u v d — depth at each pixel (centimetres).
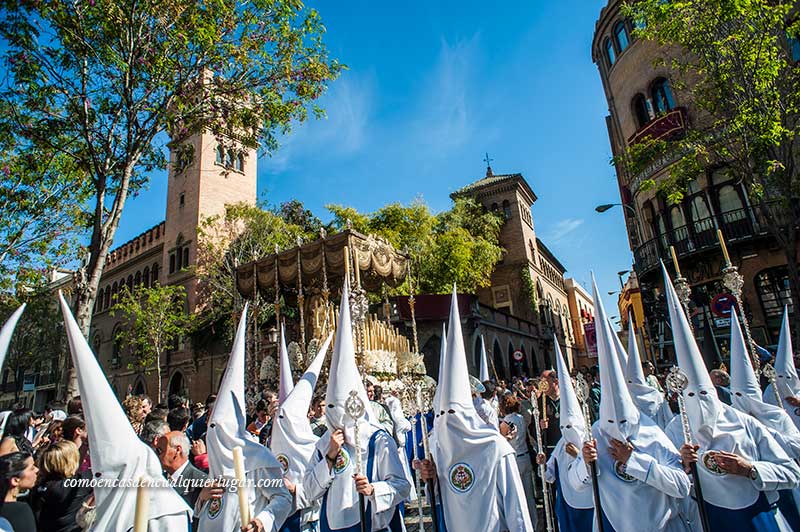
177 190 3531
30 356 3625
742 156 1368
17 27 1033
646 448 380
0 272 1574
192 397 3034
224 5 1141
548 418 688
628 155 1712
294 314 2094
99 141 1212
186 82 1193
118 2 1084
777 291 1892
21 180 1410
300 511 447
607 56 2730
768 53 1316
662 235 2158
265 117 1310
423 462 410
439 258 3072
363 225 3048
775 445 376
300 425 462
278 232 2944
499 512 369
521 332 3694
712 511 376
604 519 390
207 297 3130
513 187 4538
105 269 4341
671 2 1389
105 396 283
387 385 1221
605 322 404
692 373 396
